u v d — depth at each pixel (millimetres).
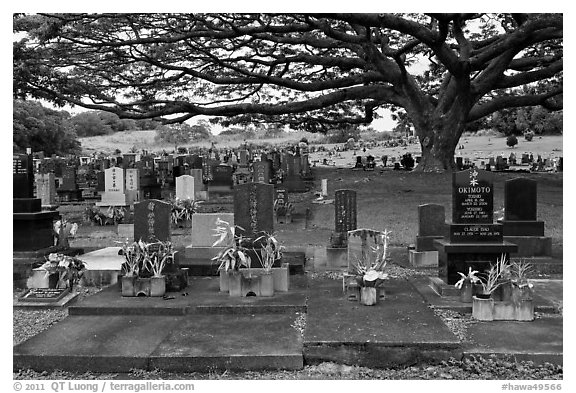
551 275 11094
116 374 6828
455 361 6828
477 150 55344
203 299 9219
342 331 7406
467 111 27219
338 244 12266
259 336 7582
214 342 7340
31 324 8531
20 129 53656
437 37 22406
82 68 27359
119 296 9523
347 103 38906
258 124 40531
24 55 22906
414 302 8992
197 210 19062
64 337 7664
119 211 18688
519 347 7008
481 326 7902
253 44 29359
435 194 21375
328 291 9828
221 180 24891
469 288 8938
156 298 9344
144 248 9727
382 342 6961
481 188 9781
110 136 78812
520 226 11930
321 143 79938
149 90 32000
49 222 12469
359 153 58938
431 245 12203
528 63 27797
